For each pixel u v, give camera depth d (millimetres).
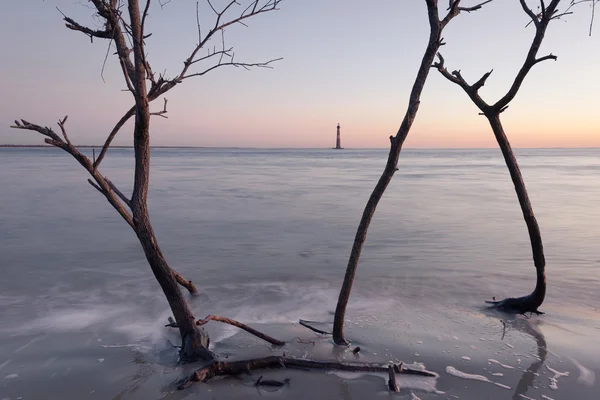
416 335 5309
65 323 5840
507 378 4223
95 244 10883
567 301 6734
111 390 4035
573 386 4082
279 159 93250
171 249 10492
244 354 4719
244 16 4547
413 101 4391
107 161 66812
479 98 5738
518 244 10977
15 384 4152
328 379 4152
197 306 6594
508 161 5812
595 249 10312
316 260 9477
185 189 25062
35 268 8703
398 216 15453
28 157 78625
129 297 6977
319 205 18406
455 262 9266
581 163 69438
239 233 12453
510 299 6324
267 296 7066
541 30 5191
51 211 16047
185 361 4555
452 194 22797
